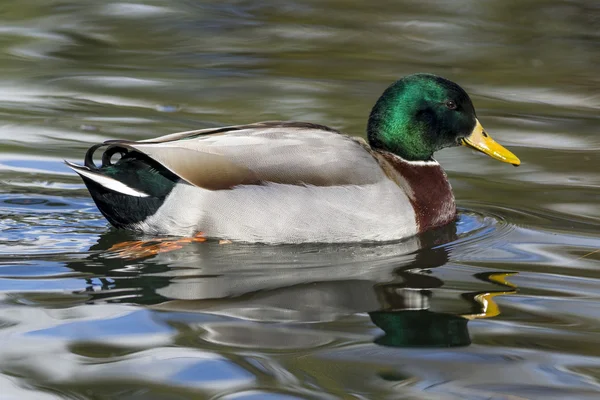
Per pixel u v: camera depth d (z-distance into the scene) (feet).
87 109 54.54
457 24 75.05
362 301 31.14
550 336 28.27
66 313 29.30
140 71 62.28
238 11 77.36
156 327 28.32
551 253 36.55
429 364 26.22
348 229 37.14
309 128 39.14
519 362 26.43
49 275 32.96
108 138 49.78
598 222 40.27
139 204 37.14
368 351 27.02
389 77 61.87
